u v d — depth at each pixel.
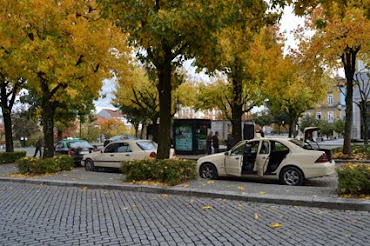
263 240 5.16
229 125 37.09
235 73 17.52
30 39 12.42
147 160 10.62
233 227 5.89
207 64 11.39
